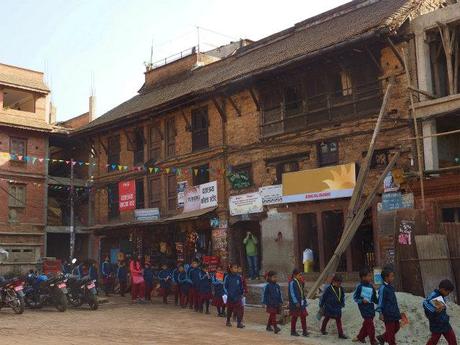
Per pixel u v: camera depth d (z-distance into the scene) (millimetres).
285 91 22000
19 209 31094
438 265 14086
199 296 16672
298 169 21078
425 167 17125
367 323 10805
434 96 17406
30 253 31266
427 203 16703
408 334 11383
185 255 24594
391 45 17781
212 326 13461
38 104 32781
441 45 17812
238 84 22531
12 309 16812
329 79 20297
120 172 29938
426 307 8961
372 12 21359
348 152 19312
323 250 19469
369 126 18781
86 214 33438
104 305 19047
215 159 24234
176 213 26172
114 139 30781
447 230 14344
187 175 25703
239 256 22984
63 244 34750
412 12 18031
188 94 24250
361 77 19422
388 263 16859
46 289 17016
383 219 17625
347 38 18141
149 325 13492
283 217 21000
